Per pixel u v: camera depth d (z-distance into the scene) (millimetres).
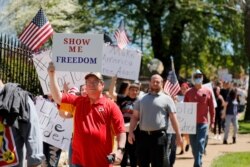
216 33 34125
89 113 5988
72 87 8523
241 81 44812
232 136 20328
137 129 9344
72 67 7168
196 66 34875
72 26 23438
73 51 7152
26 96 4789
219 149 16719
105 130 5969
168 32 30547
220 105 19719
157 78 8570
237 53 33562
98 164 5949
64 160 10703
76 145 6043
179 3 30047
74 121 6105
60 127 8383
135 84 10742
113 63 10133
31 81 12594
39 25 8688
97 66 7133
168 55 34062
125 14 30406
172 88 12188
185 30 33594
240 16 31984
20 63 11914
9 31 20000
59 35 7148
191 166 12367
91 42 7148
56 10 20844
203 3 30453
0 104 4648
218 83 20969
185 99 11406
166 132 8641
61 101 6141
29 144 4734
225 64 35594
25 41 8758
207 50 35094
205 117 11156
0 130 4703
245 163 13008
